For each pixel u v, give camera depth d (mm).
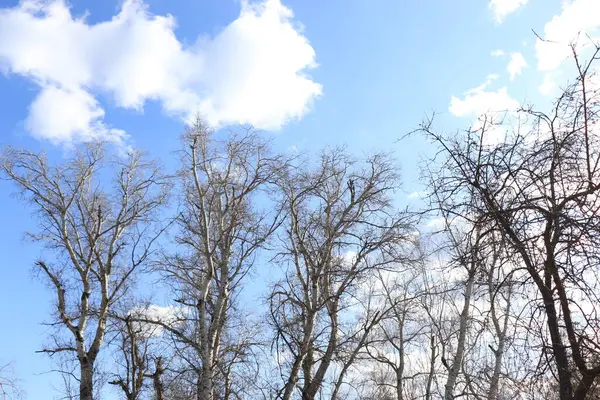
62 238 24625
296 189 22219
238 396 19203
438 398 19641
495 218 7617
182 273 22578
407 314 21531
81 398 21078
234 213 21781
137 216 25906
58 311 22688
